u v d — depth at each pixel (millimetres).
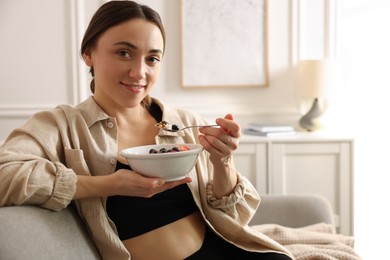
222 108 3113
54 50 3031
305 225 2229
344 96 3242
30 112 3039
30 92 3045
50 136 1266
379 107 3252
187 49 3068
